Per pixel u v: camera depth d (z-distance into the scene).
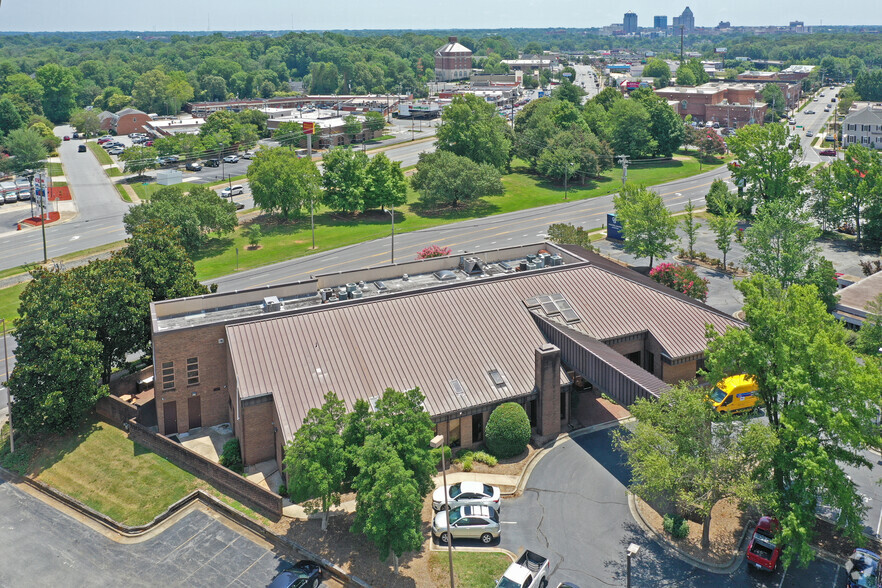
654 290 67.06
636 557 44.22
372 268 70.38
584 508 48.84
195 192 122.25
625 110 187.88
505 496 50.12
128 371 69.94
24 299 59.81
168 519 49.69
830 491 40.59
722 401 58.50
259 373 53.84
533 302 63.78
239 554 45.94
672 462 43.41
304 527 47.56
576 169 158.12
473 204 147.00
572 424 58.94
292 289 66.38
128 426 59.94
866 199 113.50
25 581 44.19
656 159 194.88
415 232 126.31
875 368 41.94
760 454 41.97
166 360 56.97
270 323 57.19
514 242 117.50
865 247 113.12
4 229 131.00
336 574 43.53
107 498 51.88
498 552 44.91
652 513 48.12
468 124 161.12
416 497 41.22
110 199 154.75
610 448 55.56
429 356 57.22
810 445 40.59
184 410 58.62
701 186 161.00
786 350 42.88
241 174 177.75
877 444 40.84
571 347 57.91
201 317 61.28
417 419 44.31
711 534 46.03
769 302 44.56
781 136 125.44
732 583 41.88
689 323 64.31
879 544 44.84
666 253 108.38
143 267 69.81
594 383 55.69
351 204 134.38
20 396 58.16
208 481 52.84
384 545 41.62
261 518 48.56
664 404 45.91
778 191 125.44
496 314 61.88
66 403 58.09
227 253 114.88
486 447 55.56
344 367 55.16
